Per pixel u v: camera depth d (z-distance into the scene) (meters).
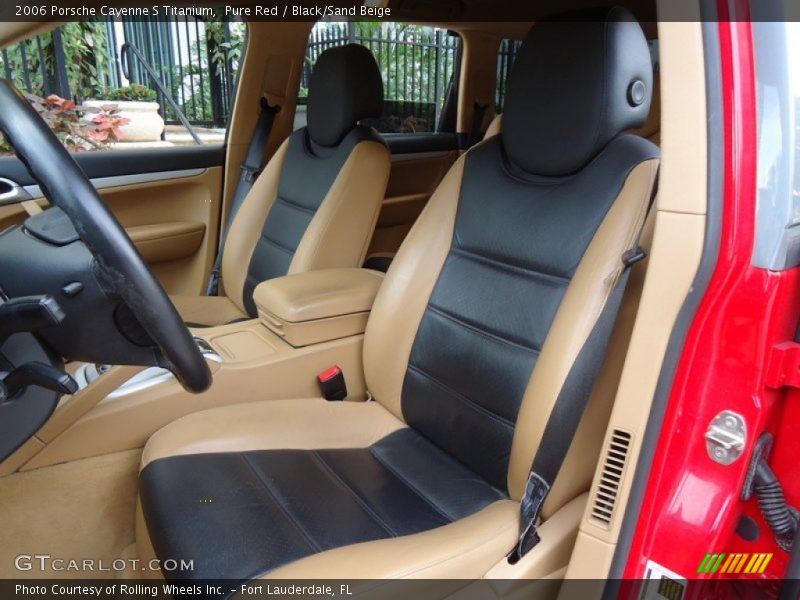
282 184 2.15
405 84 3.00
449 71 3.07
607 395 1.12
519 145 1.27
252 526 1.06
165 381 1.41
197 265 2.43
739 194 0.75
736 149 0.74
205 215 2.40
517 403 1.20
